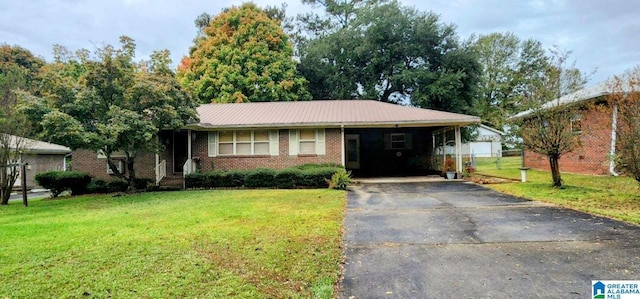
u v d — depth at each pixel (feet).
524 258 14.37
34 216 26.68
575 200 27.27
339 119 48.32
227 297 11.00
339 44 93.61
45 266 14.16
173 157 51.21
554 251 15.14
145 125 36.70
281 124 47.91
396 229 19.89
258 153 50.37
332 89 95.25
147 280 12.42
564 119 34.01
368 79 91.61
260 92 84.28
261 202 30.30
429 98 83.15
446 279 12.39
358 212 25.31
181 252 15.61
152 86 37.29
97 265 14.12
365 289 11.68
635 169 26.68
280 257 14.76
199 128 47.93
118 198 36.81
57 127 32.86
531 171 57.21
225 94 81.92
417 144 64.34
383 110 53.16
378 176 55.16
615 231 17.99
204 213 25.21
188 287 11.76
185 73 89.76
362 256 15.15
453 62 85.20
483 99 107.14
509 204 26.91
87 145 35.47
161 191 42.63
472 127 86.02
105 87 37.52
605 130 40.14
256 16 90.17
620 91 29.40
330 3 109.70
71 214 27.12
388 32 87.81
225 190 41.57
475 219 21.93
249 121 49.60
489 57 120.06
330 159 49.44
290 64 90.07
